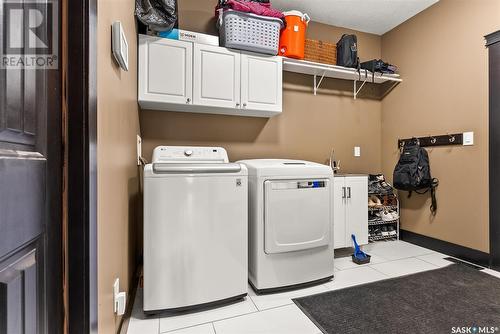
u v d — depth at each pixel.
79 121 0.72
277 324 1.40
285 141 2.83
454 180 2.43
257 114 2.59
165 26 1.83
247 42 2.16
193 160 1.91
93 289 0.76
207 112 2.48
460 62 2.37
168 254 1.45
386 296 1.68
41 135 0.61
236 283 1.60
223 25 2.16
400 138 3.00
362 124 3.19
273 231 1.72
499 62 2.06
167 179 1.45
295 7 2.68
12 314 0.49
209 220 1.53
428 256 2.43
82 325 0.72
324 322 1.41
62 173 0.70
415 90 2.81
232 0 2.11
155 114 2.37
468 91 2.30
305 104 2.91
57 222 0.68
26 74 0.55
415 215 2.81
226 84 2.20
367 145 3.21
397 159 3.02
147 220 1.43
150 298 1.43
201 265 1.51
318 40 2.81
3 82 0.47
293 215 1.78
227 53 2.20
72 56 0.71
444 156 2.52
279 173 1.76
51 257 0.66
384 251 2.57
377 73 2.86
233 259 1.59
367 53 3.18
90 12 0.74
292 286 1.78
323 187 1.89
